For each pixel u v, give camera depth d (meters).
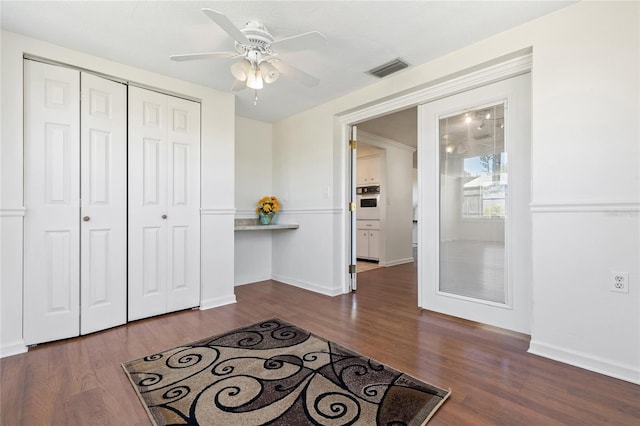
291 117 4.18
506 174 2.45
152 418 1.42
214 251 3.20
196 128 3.08
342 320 2.75
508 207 2.44
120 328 2.56
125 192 2.64
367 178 6.21
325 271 3.70
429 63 2.65
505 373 1.82
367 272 5.07
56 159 2.31
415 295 3.63
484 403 1.53
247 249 4.28
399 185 5.96
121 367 1.90
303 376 1.78
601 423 1.38
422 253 3.00
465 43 2.36
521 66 2.28
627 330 1.74
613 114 1.78
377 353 2.08
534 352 2.07
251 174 4.30
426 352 2.09
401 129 4.82
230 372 1.82
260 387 1.67
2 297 2.08
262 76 2.14
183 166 3.00
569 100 1.93
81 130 2.42
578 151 1.90
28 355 2.07
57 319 2.30
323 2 1.85
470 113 2.66
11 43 2.12
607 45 1.80
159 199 2.85
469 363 1.94
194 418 1.41
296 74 2.19
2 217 2.09
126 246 2.65
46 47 2.26
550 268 2.00
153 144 2.81
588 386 1.68
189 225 3.04
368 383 1.71
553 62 1.99
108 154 2.55
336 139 3.67
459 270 2.76
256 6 1.88
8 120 2.11
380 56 2.54
